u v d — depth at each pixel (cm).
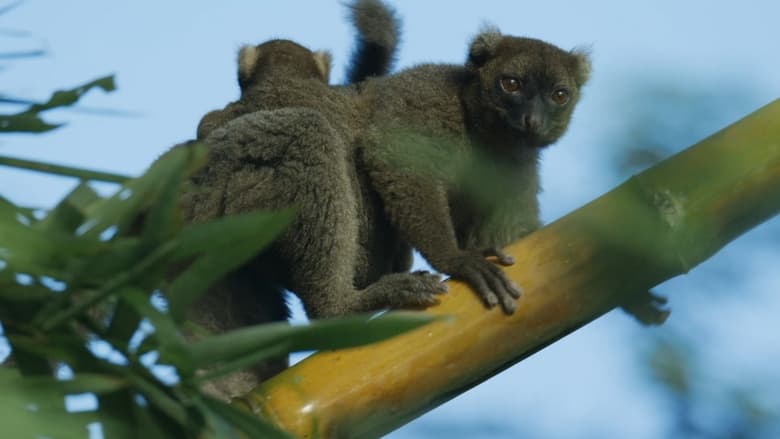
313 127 914
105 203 383
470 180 706
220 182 920
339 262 905
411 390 638
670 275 627
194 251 375
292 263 914
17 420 331
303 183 906
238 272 930
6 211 397
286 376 628
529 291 665
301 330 380
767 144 614
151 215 369
